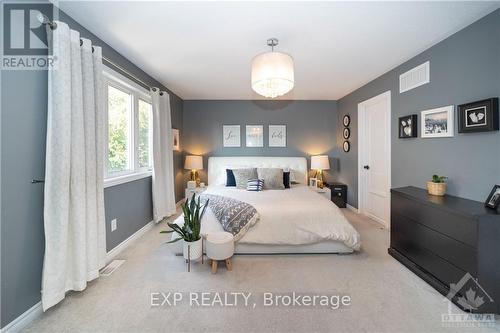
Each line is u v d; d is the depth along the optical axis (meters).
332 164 5.11
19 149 1.52
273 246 2.55
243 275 2.17
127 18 1.96
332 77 3.57
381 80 3.47
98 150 2.09
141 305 1.74
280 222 2.54
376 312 1.67
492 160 1.93
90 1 1.74
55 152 1.67
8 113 1.45
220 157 4.93
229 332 1.49
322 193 4.46
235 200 2.83
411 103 2.86
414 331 1.50
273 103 5.07
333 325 1.55
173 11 1.87
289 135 5.08
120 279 2.09
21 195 1.53
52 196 1.66
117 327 1.53
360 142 4.15
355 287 1.98
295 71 3.29
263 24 2.07
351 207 4.50
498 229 1.62
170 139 3.92
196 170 4.92
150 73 3.33
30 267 1.59
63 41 1.68
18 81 1.51
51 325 1.54
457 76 2.22
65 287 1.77
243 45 2.46
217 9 1.84
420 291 1.92
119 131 2.82
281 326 1.54
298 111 5.07
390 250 2.58
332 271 2.24
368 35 2.27
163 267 2.31
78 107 1.80
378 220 3.74
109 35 2.24
